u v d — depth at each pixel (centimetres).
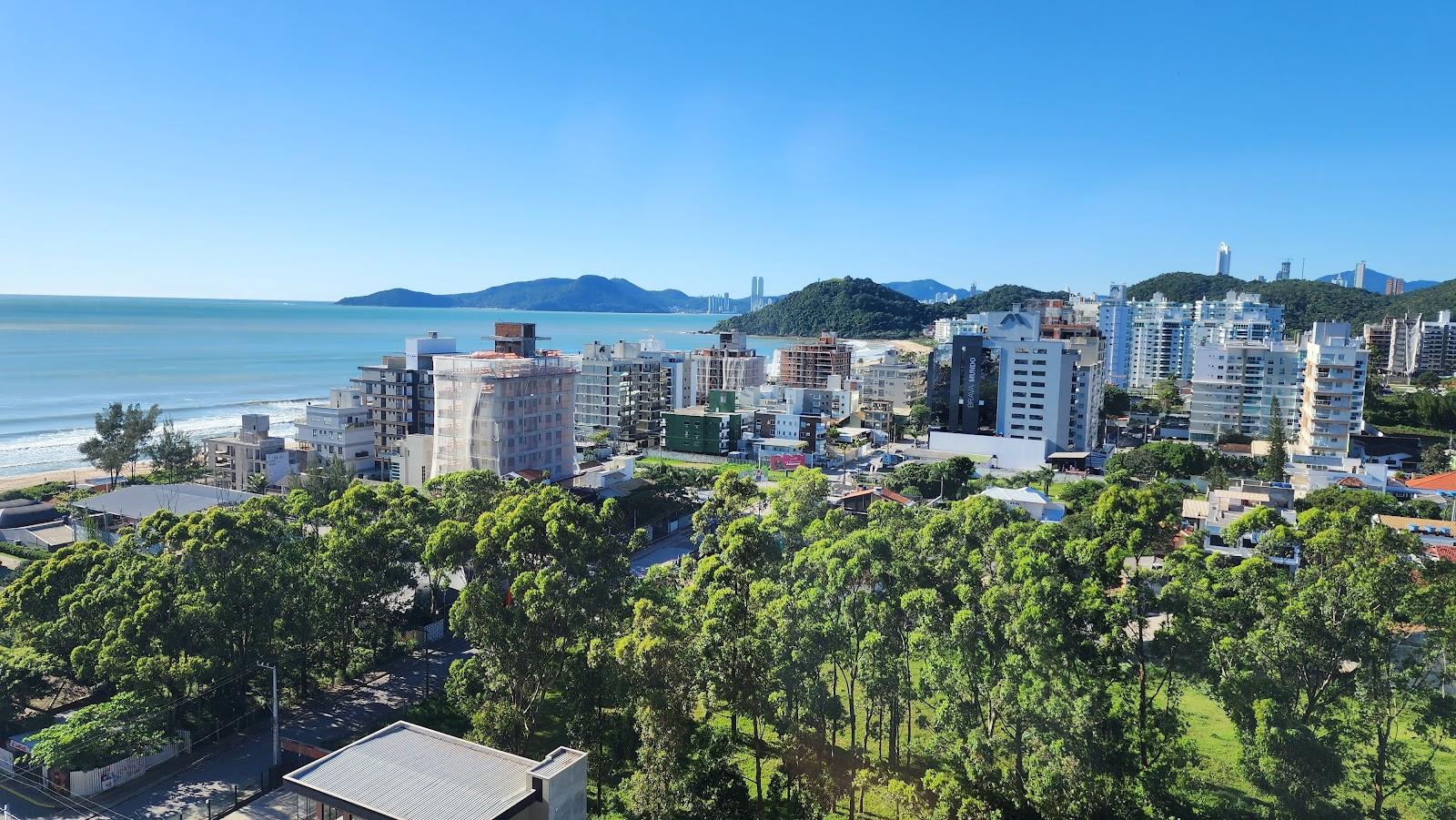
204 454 15612
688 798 4381
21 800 5062
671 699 4556
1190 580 5397
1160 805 4472
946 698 4784
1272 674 4728
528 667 5331
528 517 6209
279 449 14288
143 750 5416
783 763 5250
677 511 12331
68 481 14625
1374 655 4628
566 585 5559
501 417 11956
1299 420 18325
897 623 5125
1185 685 5378
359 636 6925
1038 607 4662
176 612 5712
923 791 4691
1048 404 18162
